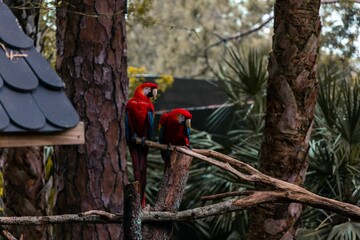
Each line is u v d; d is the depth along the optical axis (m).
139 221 5.42
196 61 23.77
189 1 24.34
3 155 10.19
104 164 9.19
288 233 8.18
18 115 4.76
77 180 9.16
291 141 8.08
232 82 13.90
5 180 10.16
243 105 14.08
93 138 9.17
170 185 5.76
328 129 12.02
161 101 18.70
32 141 4.84
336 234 10.72
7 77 4.95
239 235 13.37
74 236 9.07
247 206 5.46
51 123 4.86
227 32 24.81
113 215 5.78
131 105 7.34
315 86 8.14
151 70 26.95
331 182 11.88
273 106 8.16
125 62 9.46
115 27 9.30
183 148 5.88
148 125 7.39
